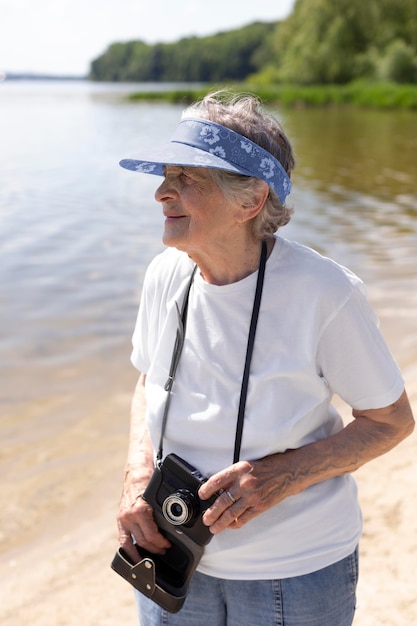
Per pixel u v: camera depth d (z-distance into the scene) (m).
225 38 147.00
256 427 1.65
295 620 1.69
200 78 156.00
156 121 40.81
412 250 9.92
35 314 7.47
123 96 90.19
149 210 13.70
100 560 3.50
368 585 3.05
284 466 1.65
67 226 12.12
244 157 1.62
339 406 4.93
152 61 178.00
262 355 1.66
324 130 31.36
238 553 1.69
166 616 1.81
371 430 1.72
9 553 3.61
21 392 5.59
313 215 12.88
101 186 17.05
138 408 2.01
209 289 1.70
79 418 5.12
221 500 1.61
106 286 8.46
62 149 25.72
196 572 1.76
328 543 1.72
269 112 1.72
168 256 1.87
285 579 1.68
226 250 1.68
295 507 1.69
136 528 1.78
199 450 1.72
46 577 3.39
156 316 1.85
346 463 1.70
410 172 18.89
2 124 39.41
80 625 3.03
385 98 49.03
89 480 4.25
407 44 59.97
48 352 6.43
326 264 1.66
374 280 8.33
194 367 1.72
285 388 1.65
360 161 21.20
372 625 2.81
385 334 6.45
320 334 1.64
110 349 6.48
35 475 4.32
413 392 4.97
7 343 6.66
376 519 3.49
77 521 3.86
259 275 1.67
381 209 13.45
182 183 1.67
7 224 12.31
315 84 62.59
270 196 1.69
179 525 1.67
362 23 61.19
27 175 19.08
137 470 1.87
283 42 73.38
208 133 1.62
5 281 8.67
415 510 3.52
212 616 1.79
